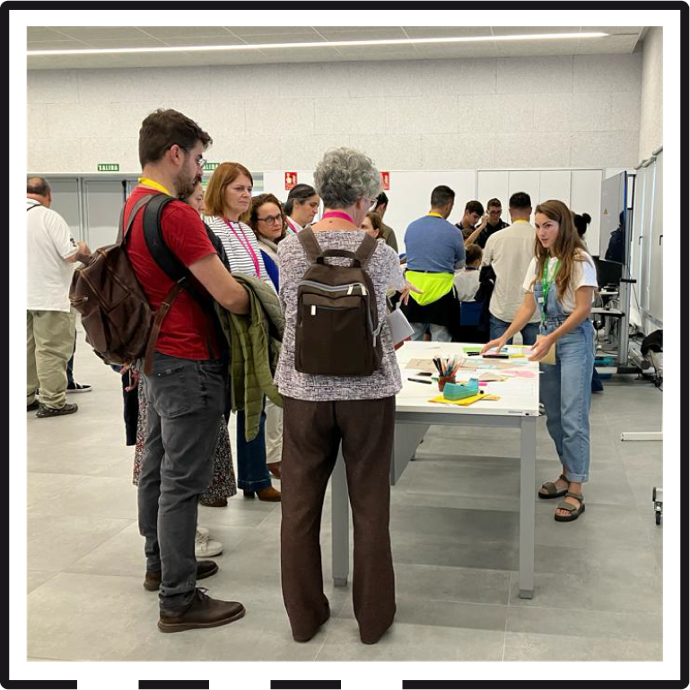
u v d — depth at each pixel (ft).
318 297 7.70
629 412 19.06
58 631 8.69
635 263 30.14
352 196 8.16
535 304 12.88
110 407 20.31
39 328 19.01
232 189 11.41
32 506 12.80
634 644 8.29
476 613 9.03
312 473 8.34
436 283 18.85
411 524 11.91
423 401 9.53
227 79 35.32
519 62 32.89
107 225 38.55
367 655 8.12
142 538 11.41
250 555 10.70
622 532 11.46
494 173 33.47
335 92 34.53
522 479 9.23
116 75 36.32
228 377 8.90
